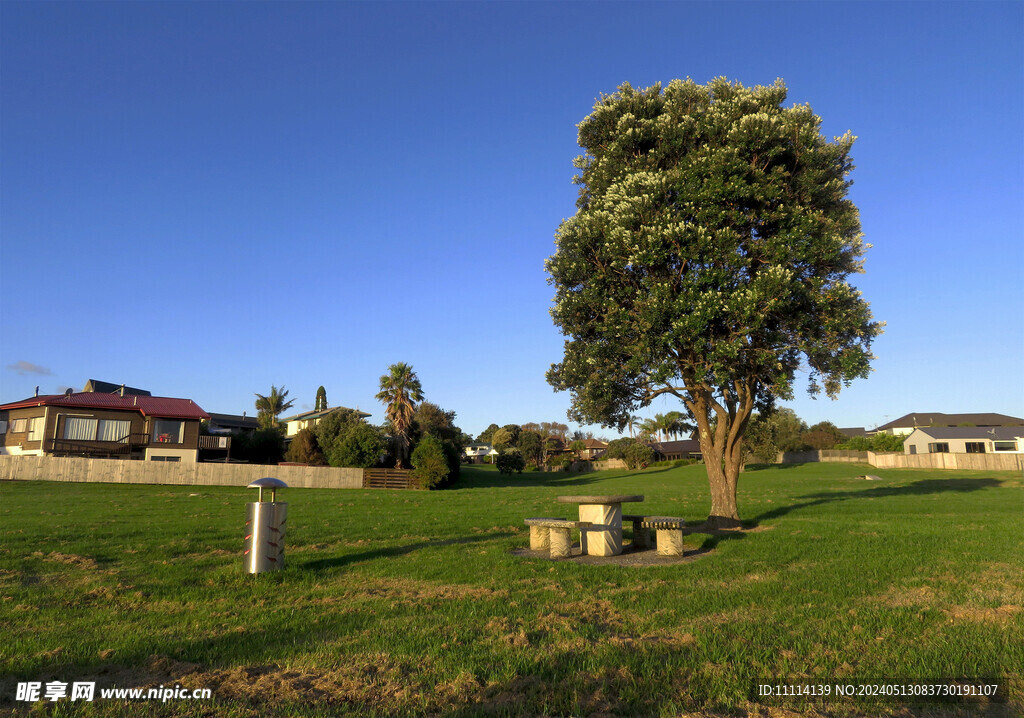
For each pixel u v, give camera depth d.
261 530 10.59
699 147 16.66
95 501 26.53
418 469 41.34
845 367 15.83
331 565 11.47
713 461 17.70
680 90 17.38
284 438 58.09
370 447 45.34
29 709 4.98
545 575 10.40
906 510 22.73
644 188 15.95
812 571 10.42
